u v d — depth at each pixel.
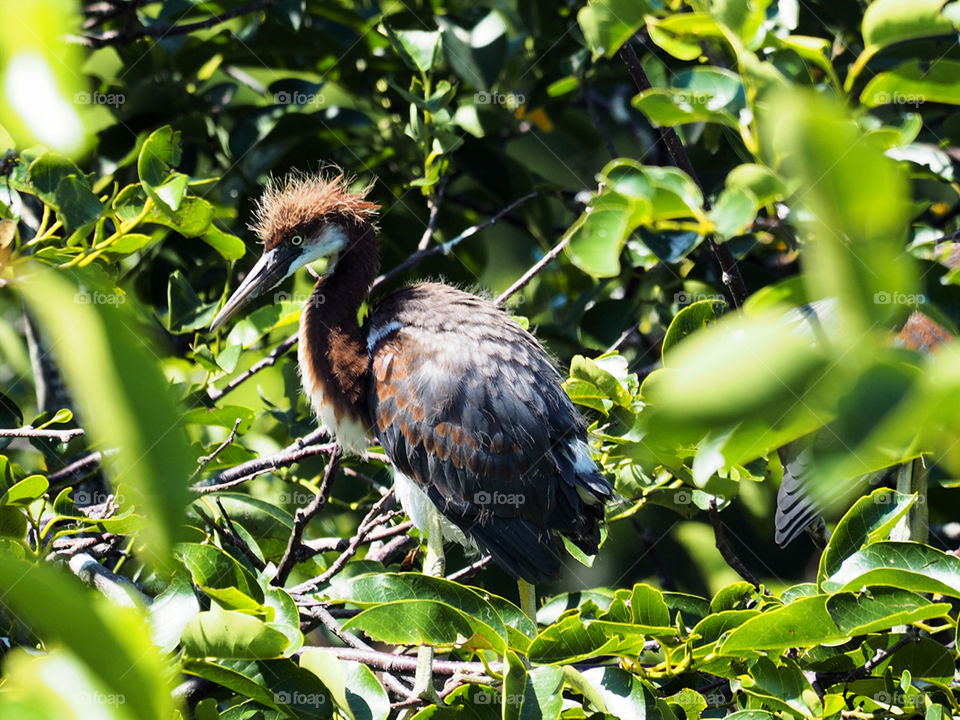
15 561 1.61
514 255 14.16
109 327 1.39
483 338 8.72
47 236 7.32
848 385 1.39
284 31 11.03
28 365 11.01
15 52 1.58
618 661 6.72
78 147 1.59
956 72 4.49
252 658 5.09
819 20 10.17
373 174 11.48
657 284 10.14
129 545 6.91
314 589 7.46
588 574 11.25
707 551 11.26
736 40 4.58
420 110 9.92
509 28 12.55
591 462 8.41
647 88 7.14
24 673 2.06
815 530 8.88
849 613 5.26
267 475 10.27
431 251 9.77
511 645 6.04
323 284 9.66
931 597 6.90
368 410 9.13
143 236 7.55
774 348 1.38
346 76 11.63
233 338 8.88
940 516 9.11
